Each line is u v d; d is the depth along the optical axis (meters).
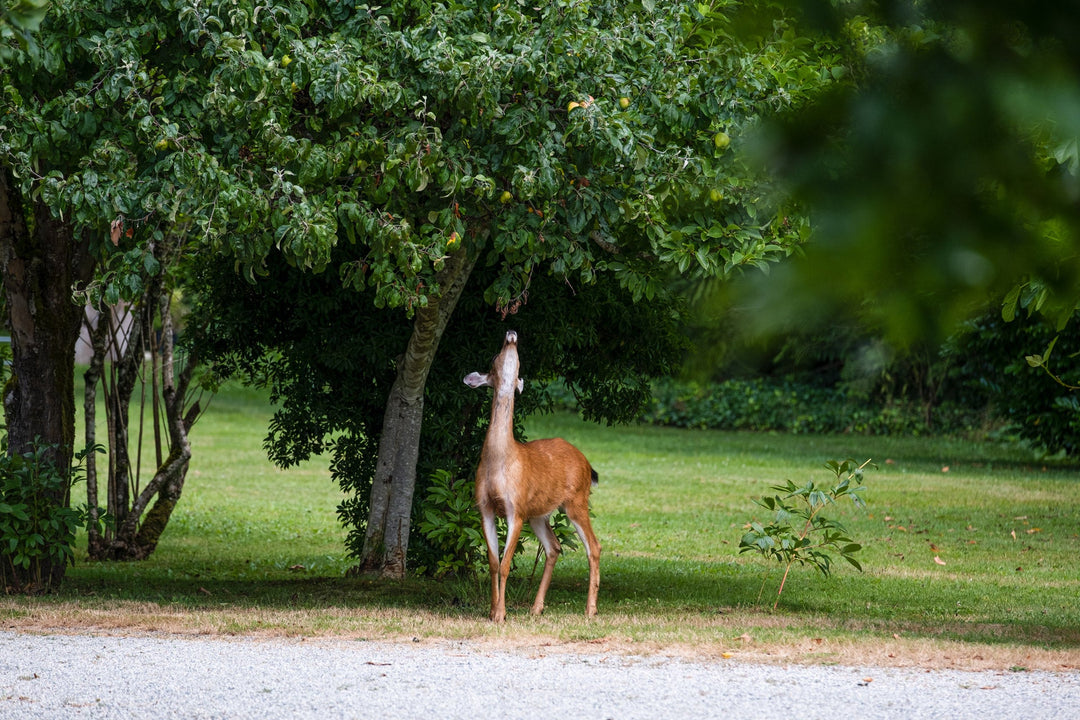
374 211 16.25
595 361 24.47
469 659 14.70
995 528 34.69
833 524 20.44
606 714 11.84
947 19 2.29
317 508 39.00
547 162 15.36
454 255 19.78
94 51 14.99
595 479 20.56
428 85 15.82
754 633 17.12
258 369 24.67
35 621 17.23
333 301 22.03
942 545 31.48
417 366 21.69
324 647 15.49
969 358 54.62
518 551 22.31
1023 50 2.22
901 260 2.25
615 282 23.14
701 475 49.09
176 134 14.92
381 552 22.92
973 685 13.33
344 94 14.73
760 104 14.93
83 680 13.29
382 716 11.75
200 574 26.00
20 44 12.21
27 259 20.75
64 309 21.12
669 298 23.80
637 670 14.05
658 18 16.45
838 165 2.32
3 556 20.98
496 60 15.16
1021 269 2.24
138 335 28.19
